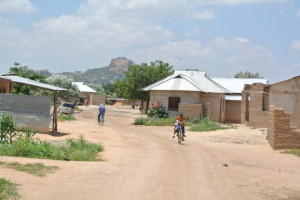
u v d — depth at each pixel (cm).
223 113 4434
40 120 2094
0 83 2539
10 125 1445
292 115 2550
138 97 6669
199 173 1146
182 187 918
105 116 4806
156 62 6781
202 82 4378
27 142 1371
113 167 1162
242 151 1862
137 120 3588
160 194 830
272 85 2595
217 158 1566
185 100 4003
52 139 1877
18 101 2086
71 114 4234
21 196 719
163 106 4059
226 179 1073
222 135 2427
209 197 833
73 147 1539
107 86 17050
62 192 785
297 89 2548
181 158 1493
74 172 1023
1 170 947
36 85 2122
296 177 1186
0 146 1303
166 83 4106
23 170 975
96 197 768
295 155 1684
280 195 911
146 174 1071
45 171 994
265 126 3197
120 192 827
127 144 1928
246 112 4028
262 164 1452
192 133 2725
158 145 1953
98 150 1595
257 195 891
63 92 6009
